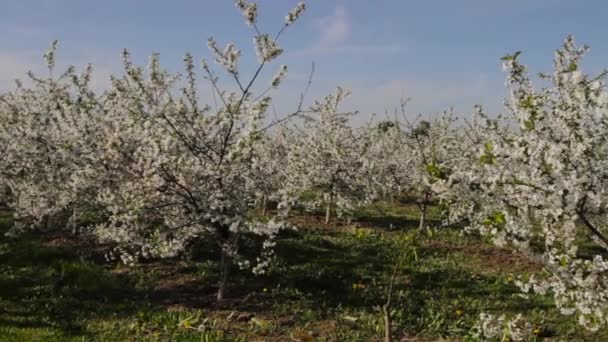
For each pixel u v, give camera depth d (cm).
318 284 970
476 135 1495
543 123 525
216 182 854
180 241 883
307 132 1827
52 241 1177
